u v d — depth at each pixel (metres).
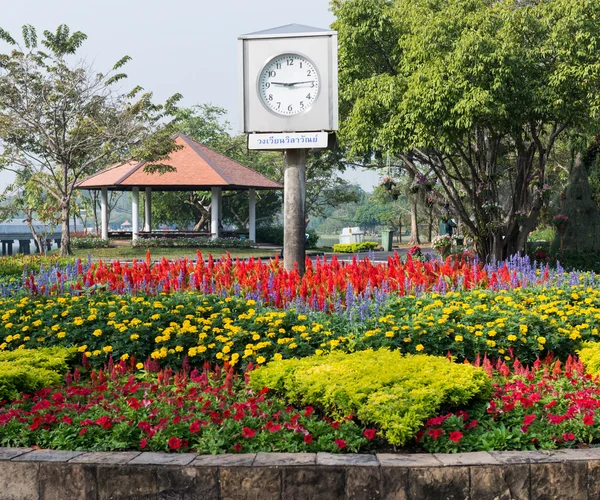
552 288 9.57
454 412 5.30
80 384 6.27
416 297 9.34
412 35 17.52
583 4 15.39
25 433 4.94
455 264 12.28
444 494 4.24
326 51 11.25
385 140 16.62
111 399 5.68
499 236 18.20
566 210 21.86
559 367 6.38
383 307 8.29
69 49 30.25
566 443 4.75
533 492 4.27
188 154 37.75
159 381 6.20
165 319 7.55
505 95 15.69
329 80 11.26
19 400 5.61
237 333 6.95
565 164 37.94
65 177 30.89
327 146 11.32
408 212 58.56
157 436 4.76
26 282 9.95
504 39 15.59
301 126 11.34
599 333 7.44
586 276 11.84
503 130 16.72
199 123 54.22
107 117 31.23
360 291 9.62
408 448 4.83
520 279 11.11
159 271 11.37
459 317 7.59
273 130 11.41
